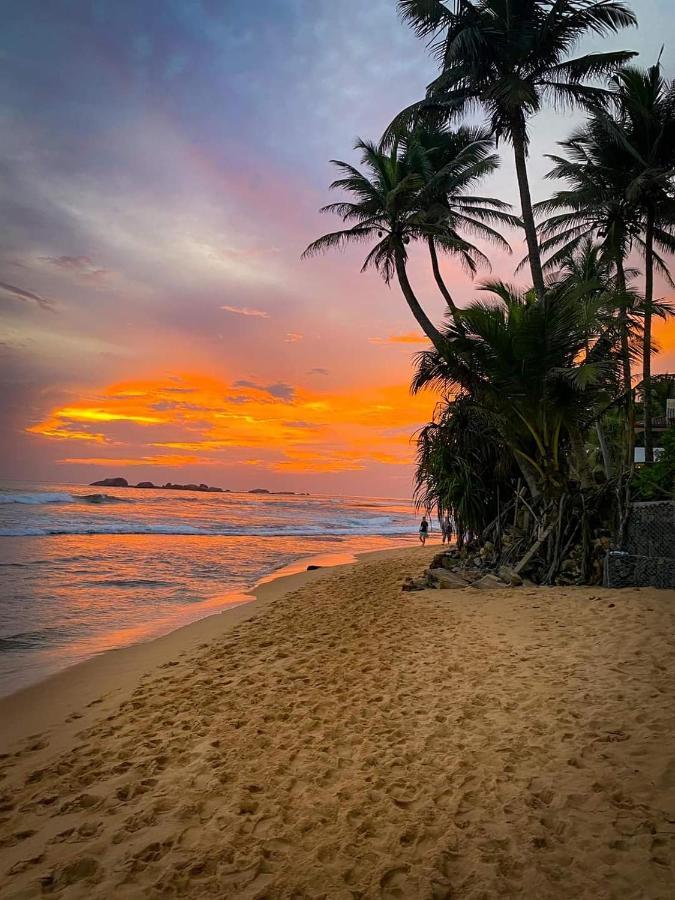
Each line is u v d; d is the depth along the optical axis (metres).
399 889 2.79
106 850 3.27
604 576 10.60
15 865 3.16
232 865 3.06
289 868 3.01
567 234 21.38
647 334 16.31
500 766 3.94
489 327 11.66
